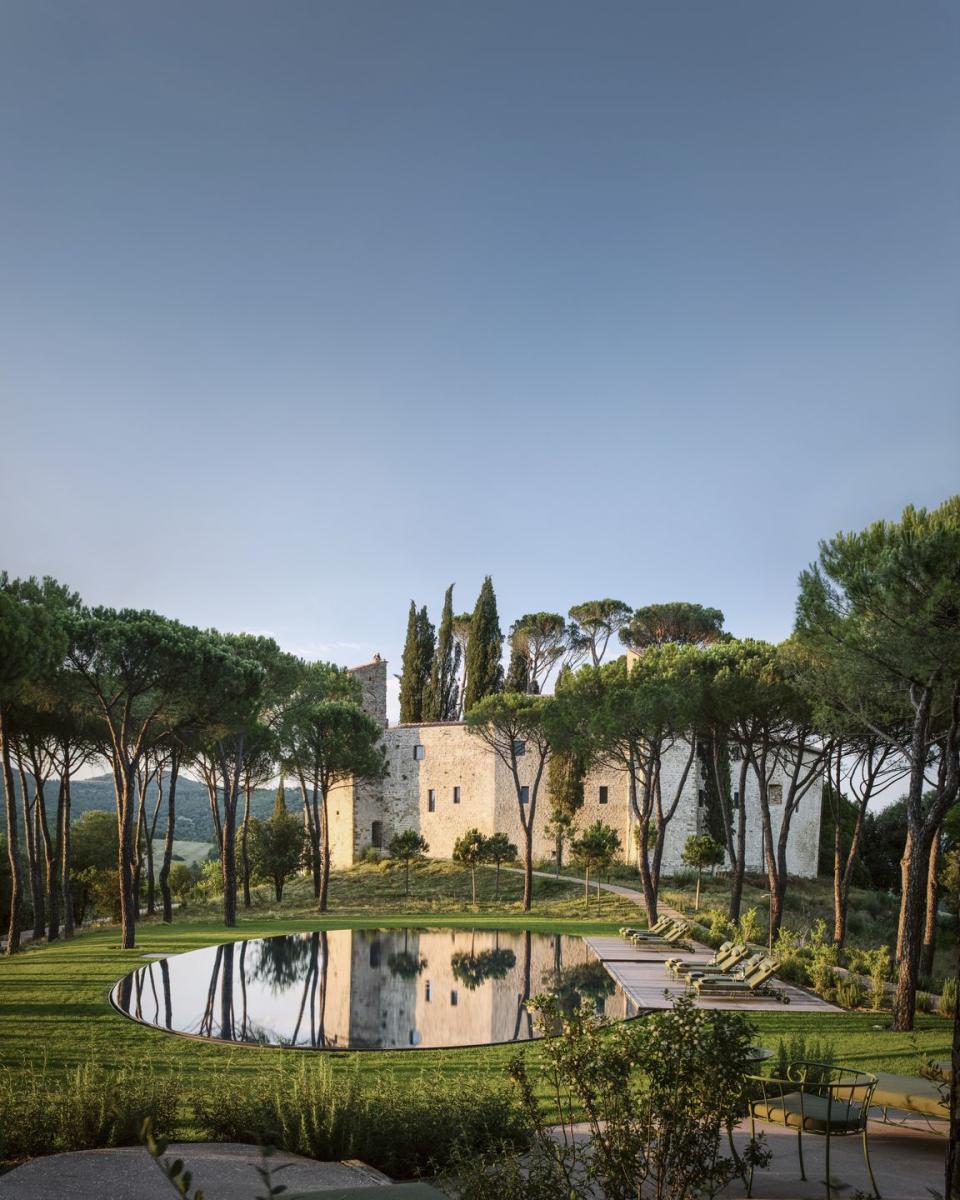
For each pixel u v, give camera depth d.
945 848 24.95
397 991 15.67
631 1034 4.80
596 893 38.97
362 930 25.25
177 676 22.81
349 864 58.28
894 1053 11.12
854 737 23.33
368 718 40.56
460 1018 13.45
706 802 46.53
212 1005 14.41
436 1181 6.39
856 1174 6.57
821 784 45.62
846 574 14.89
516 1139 7.03
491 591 59.50
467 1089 7.74
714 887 41.09
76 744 31.53
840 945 23.36
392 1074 10.17
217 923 29.64
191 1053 11.41
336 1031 12.60
